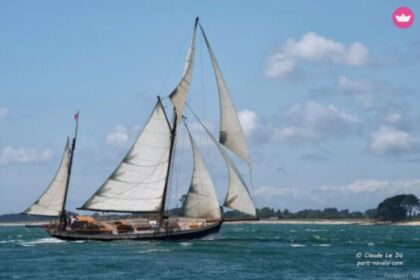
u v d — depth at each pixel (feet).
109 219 368.27
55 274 237.04
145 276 232.53
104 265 259.39
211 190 349.41
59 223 369.30
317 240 440.04
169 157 361.92
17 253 305.53
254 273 240.32
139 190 362.74
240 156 347.36
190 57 363.56
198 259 279.69
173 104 361.51
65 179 370.94
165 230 355.77
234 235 531.91
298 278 230.27
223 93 345.31
